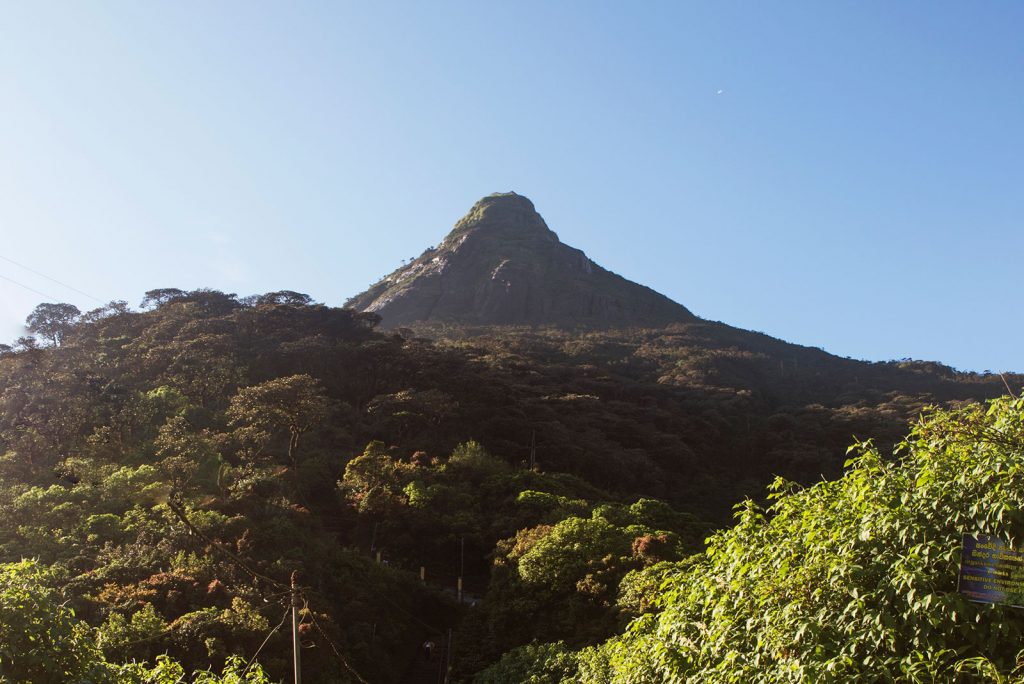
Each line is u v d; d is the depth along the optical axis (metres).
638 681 9.38
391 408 60.41
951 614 6.57
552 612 30.02
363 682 24.66
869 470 8.34
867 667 6.81
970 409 8.56
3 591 8.80
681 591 9.66
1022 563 6.45
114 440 45.47
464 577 41.88
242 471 42.19
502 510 44.06
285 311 79.38
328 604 29.11
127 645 21.12
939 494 7.33
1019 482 6.85
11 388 50.84
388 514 43.16
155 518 33.25
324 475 49.19
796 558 8.26
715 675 7.94
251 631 23.44
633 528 34.66
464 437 60.88
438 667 31.33
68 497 35.03
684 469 68.19
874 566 7.33
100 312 84.25
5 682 8.28
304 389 49.88
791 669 6.90
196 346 66.31
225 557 29.33
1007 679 6.17
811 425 75.25
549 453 59.94
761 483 66.38
